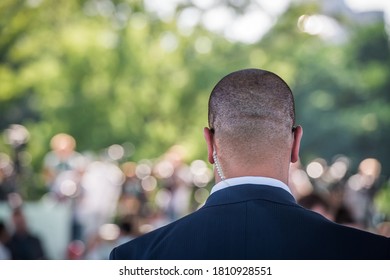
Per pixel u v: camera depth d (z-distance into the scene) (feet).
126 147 66.39
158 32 67.97
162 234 8.04
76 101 65.62
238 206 7.88
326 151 81.00
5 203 45.52
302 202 23.52
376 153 80.33
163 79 67.21
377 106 80.59
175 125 67.41
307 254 7.64
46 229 42.09
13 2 65.31
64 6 65.82
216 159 8.22
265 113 8.09
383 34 82.38
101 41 65.62
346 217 23.94
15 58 65.77
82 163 44.83
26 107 71.46
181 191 47.34
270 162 8.06
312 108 80.64
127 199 42.09
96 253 34.32
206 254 7.75
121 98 65.82
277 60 73.56
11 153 57.93
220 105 8.22
